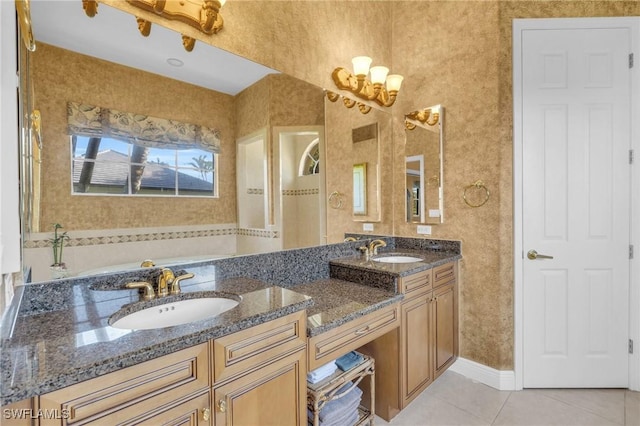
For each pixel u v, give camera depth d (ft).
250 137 5.84
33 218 3.71
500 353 7.22
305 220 6.73
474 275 7.60
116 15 4.33
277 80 6.22
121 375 2.64
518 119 7.11
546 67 7.08
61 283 3.91
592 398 6.73
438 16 8.11
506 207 7.16
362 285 6.49
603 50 6.97
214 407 3.21
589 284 7.02
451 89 7.91
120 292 4.30
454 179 7.89
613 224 6.93
